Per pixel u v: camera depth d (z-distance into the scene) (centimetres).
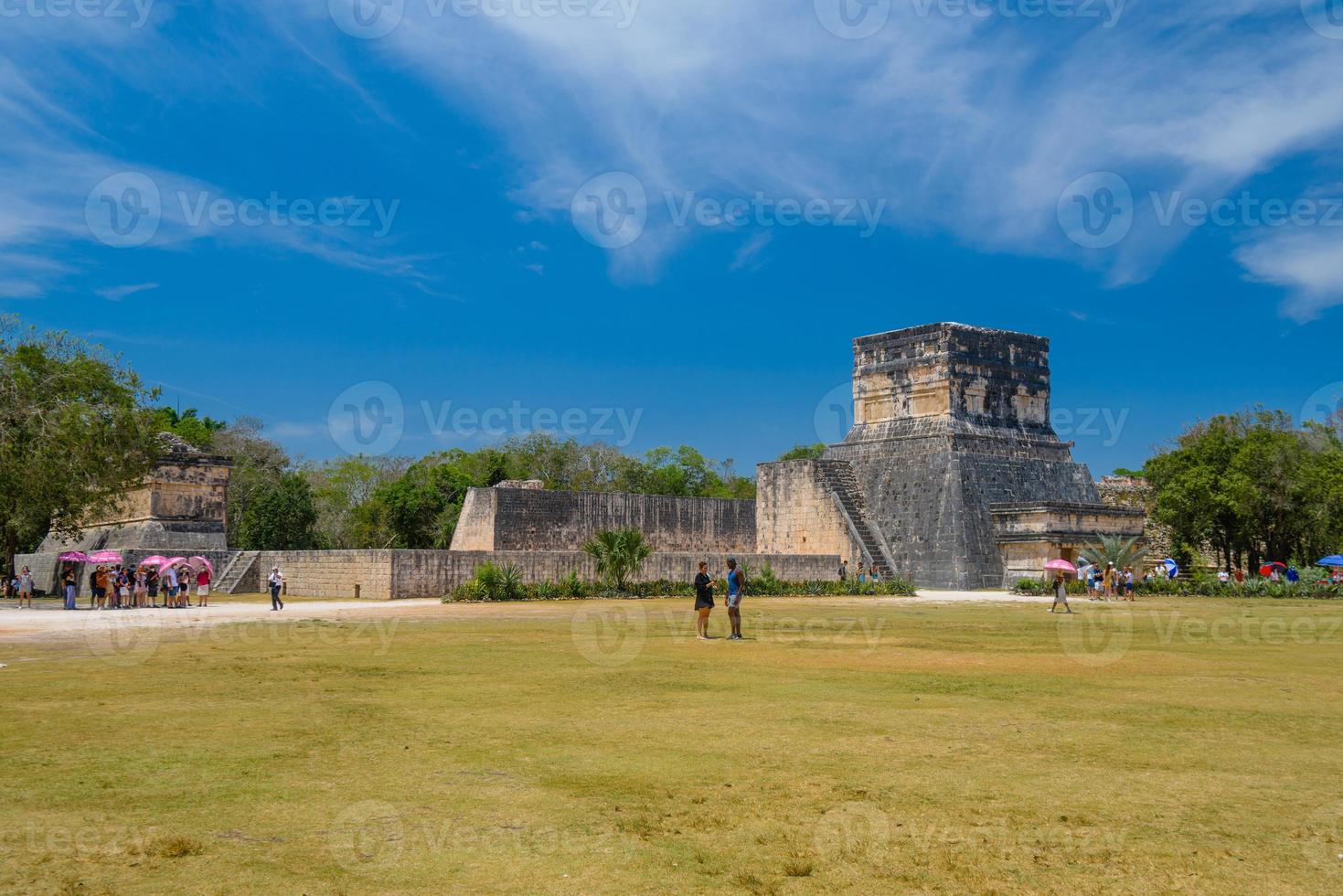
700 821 773
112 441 4081
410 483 6500
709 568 4388
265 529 5825
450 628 2486
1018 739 1069
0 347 4022
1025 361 5603
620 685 1461
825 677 1548
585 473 7919
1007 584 5016
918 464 5291
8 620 2770
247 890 630
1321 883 647
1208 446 5312
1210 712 1233
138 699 1310
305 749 1010
